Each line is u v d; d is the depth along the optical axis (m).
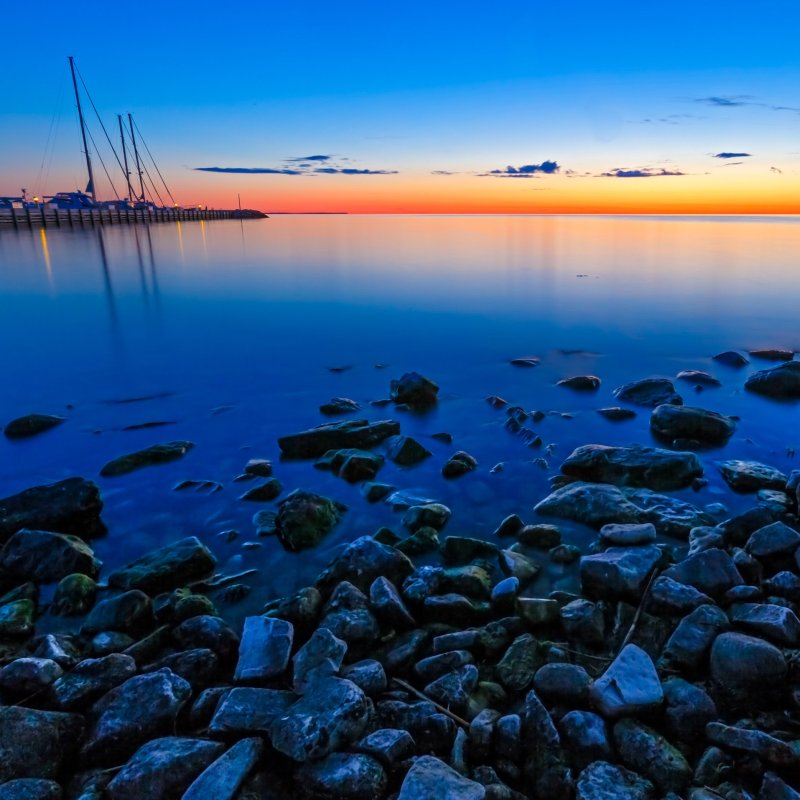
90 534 5.27
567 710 3.19
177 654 3.62
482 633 3.75
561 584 4.38
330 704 3.00
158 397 9.27
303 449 6.89
